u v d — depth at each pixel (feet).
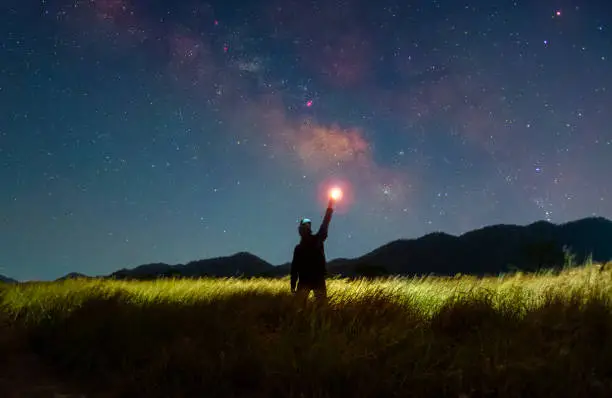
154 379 13.24
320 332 15.20
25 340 17.72
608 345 13.21
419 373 12.32
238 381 13.37
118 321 17.62
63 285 31.65
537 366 11.96
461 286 22.18
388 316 18.20
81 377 14.76
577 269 21.93
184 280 35.29
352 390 12.14
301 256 23.18
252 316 18.72
